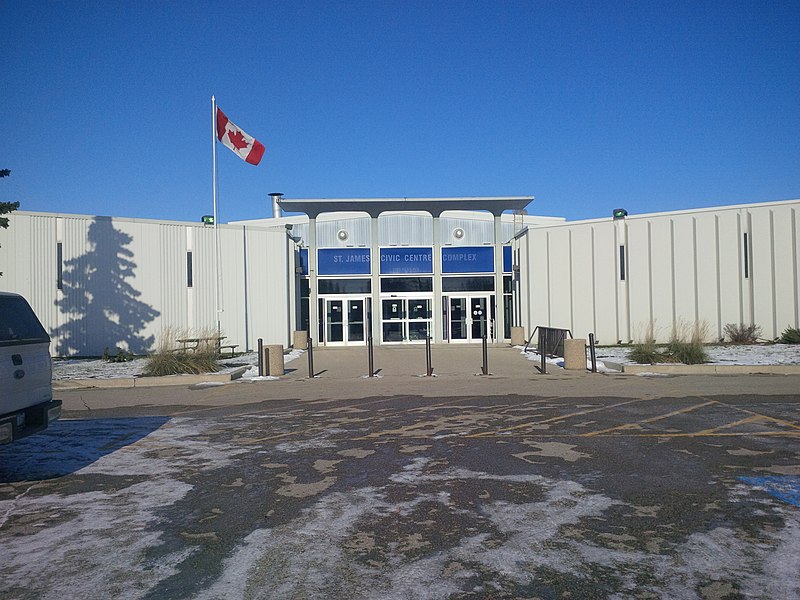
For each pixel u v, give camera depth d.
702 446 8.37
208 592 4.31
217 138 25.52
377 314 31.53
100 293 26.59
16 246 25.69
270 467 7.70
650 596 4.14
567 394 13.49
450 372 18.39
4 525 5.78
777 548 4.87
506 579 4.43
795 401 12.08
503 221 35.06
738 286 26.50
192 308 27.72
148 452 8.70
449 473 7.22
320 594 4.25
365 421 10.73
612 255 28.00
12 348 7.23
